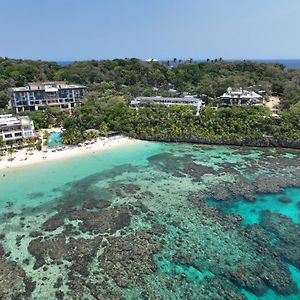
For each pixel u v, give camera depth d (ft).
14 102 475.31
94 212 218.18
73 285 150.20
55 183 267.39
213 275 156.87
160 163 314.55
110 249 176.24
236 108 428.97
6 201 235.61
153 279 154.10
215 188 253.03
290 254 171.22
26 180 273.13
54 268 162.09
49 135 385.91
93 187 259.19
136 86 622.95
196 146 372.79
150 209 222.07
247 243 181.47
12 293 146.00
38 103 496.23
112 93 573.74
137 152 351.05
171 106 454.40
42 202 233.96
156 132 395.34
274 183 260.01
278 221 203.82
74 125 398.01
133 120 416.05
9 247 179.32
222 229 195.93
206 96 546.26
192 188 254.68
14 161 316.60
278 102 542.16
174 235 189.88
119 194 245.86
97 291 146.41
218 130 383.86
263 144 363.56
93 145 372.38
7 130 347.15
